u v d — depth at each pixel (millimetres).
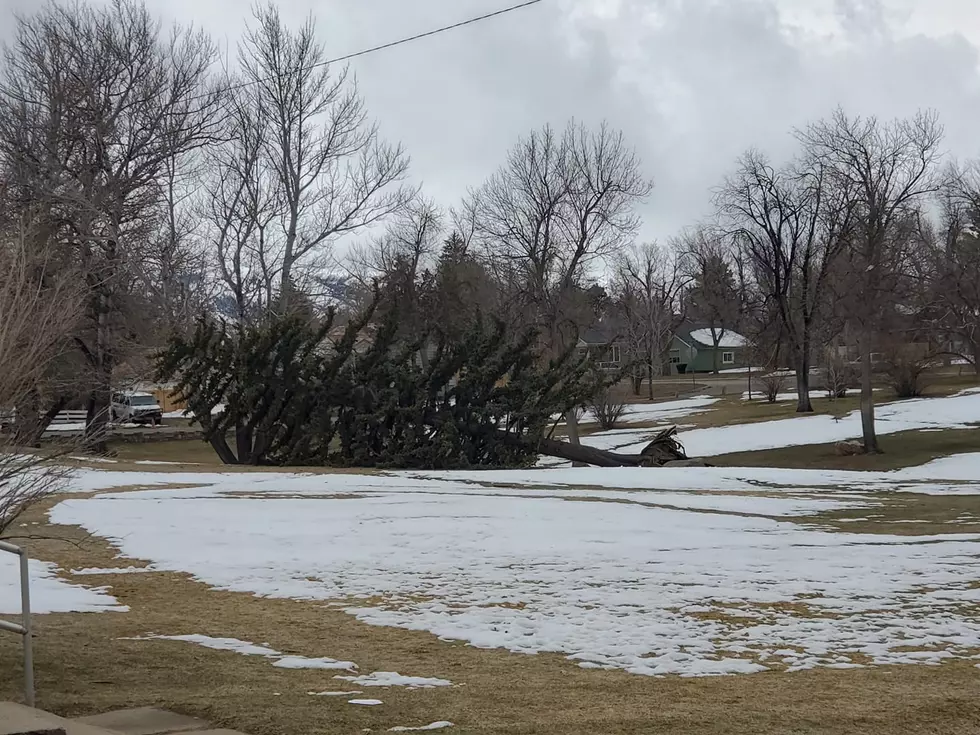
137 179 39281
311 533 15352
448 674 7660
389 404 32875
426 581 11727
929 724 6242
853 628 9328
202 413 33781
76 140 37562
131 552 13609
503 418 34875
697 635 9031
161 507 18531
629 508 18766
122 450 41750
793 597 10719
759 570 12305
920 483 26453
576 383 35062
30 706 6203
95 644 8445
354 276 57812
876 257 48250
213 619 9758
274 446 34188
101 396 29312
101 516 17109
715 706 6680
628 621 9594
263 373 33406
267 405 33781
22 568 6461
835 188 55719
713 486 24641
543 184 53531
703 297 94688
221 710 6441
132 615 9859
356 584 11562
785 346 73875
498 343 34375
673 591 11047
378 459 33312
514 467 33812
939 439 43562
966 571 12266
